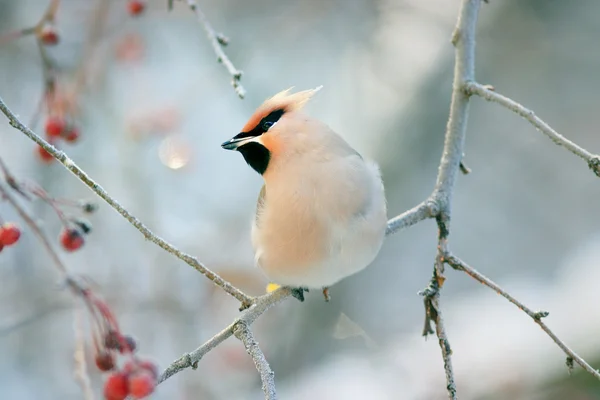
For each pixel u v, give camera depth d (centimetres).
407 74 1391
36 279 1165
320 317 1295
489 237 1584
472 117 1552
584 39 1446
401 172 1366
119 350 587
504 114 1548
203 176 1388
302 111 645
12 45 1224
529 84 1519
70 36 1235
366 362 1194
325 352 1259
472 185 1606
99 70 1192
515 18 1434
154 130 1191
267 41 1429
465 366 1127
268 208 632
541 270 1538
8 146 1198
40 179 1169
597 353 1077
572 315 1147
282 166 625
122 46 1184
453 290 1545
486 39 1443
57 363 1163
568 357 573
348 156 633
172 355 1165
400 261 1517
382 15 1416
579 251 1322
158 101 1277
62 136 805
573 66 1495
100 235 1217
